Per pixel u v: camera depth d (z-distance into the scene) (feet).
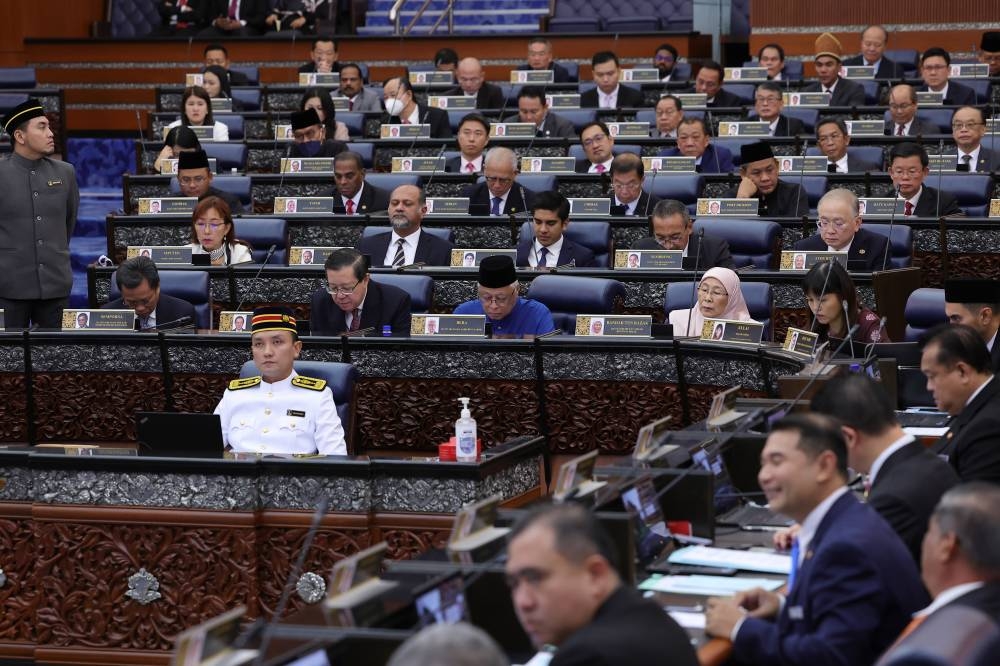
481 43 117.91
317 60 108.68
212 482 33.06
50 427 48.34
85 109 121.08
